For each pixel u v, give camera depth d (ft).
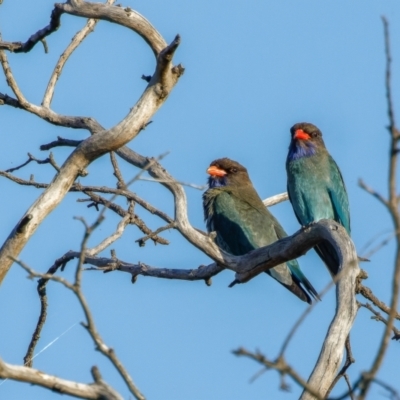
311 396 27.45
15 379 23.88
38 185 45.14
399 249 20.18
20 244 38.60
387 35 21.42
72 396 24.17
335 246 34.06
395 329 37.01
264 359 19.93
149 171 43.21
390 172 20.36
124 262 44.04
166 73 38.52
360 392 19.98
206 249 39.70
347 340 33.63
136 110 38.99
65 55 45.16
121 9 39.11
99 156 39.73
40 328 42.22
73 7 39.60
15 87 43.83
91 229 23.86
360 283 33.42
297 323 20.35
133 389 23.49
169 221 42.73
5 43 42.06
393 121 20.56
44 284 42.29
